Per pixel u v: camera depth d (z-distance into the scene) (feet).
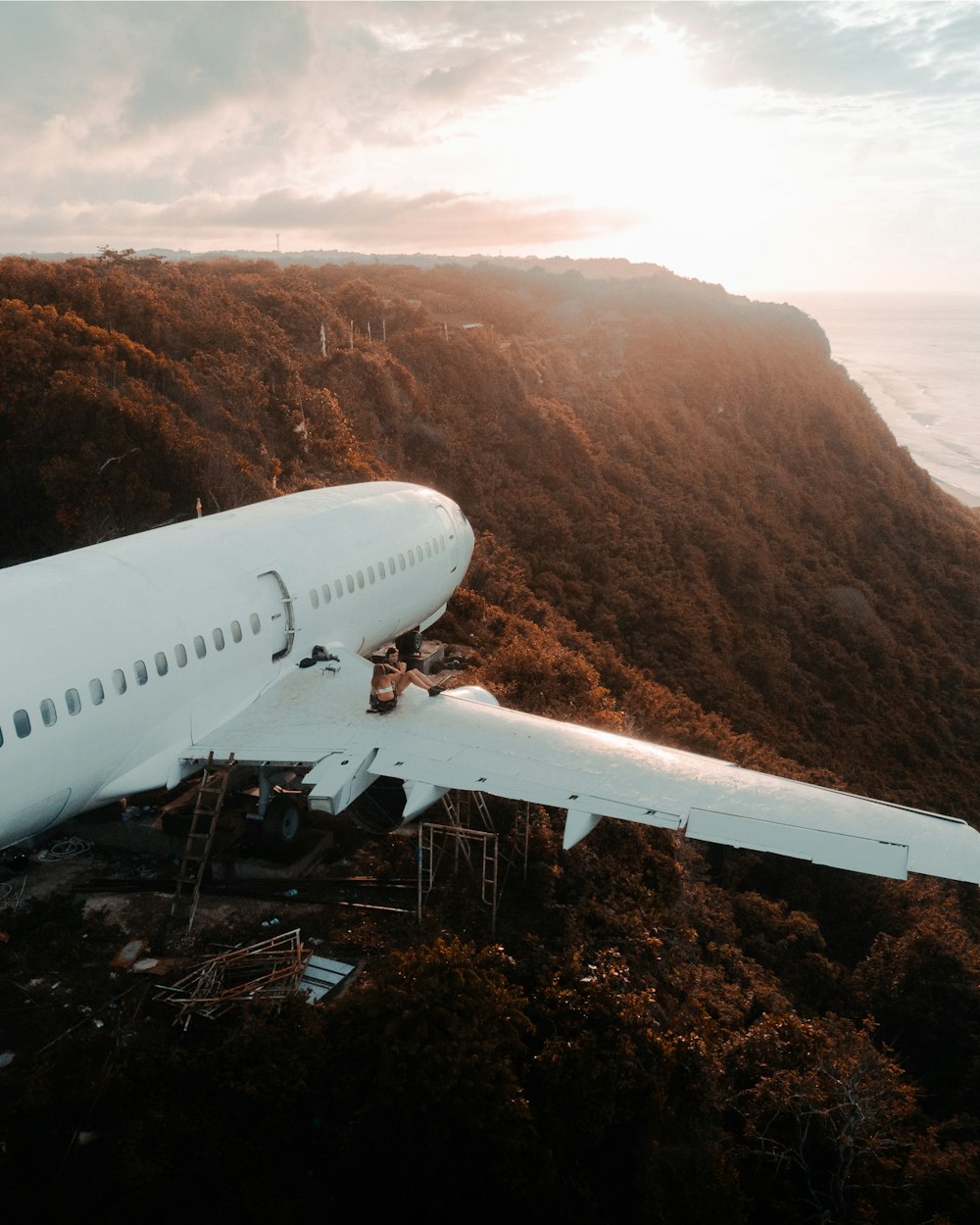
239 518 56.65
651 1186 37.58
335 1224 32.73
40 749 38.06
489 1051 34.83
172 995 39.11
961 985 67.82
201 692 46.83
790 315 456.04
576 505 185.78
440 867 51.03
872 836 33.17
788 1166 44.19
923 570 279.08
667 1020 43.70
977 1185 43.47
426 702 48.65
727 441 291.99
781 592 222.69
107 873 47.93
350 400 159.02
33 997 38.68
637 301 411.13
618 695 110.11
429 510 74.38
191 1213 31.37
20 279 123.24
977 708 211.00
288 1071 34.94
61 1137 32.91
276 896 46.93
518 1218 33.91
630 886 56.34
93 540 88.48
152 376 113.29
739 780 37.99
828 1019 61.05
